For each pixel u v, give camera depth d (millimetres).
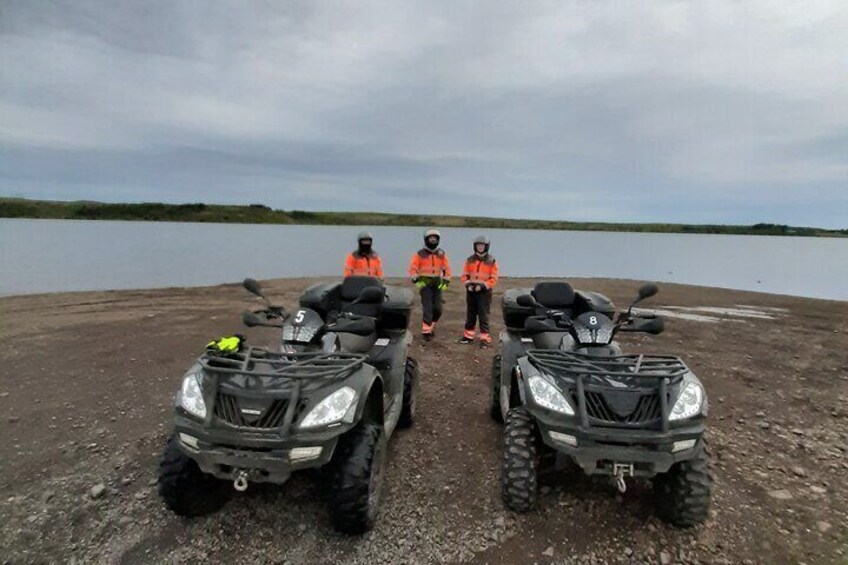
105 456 4301
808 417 5484
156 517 3430
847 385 6641
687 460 3266
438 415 5457
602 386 3367
